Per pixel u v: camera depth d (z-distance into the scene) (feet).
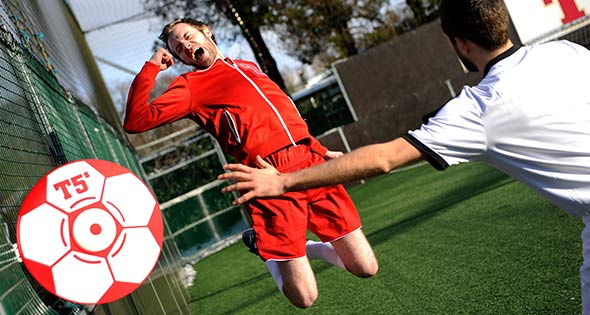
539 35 42.60
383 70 42.78
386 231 23.06
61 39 21.80
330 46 59.00
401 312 13.82
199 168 40.78
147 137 45.19
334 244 11.34
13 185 8.20
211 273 29.07
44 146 10.46
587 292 6.95
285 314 16.87
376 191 35.24
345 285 17.44
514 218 18.19
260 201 10.91
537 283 12.80
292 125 10.78
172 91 10.44
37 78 11.73
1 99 8.57
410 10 59.41
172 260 26.04
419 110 42.73
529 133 6.58
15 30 11.26
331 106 48.39
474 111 6.63
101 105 28.81
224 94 10.61
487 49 6.89
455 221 20.44
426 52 43.14
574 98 6.63
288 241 10.76
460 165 32.27
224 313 19.70
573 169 6.66
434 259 17.02
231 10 53.26
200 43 10.84
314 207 11.22
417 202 26.81
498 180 24.52
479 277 14.35
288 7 56.29
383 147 6.61
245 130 10.52
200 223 39.09
